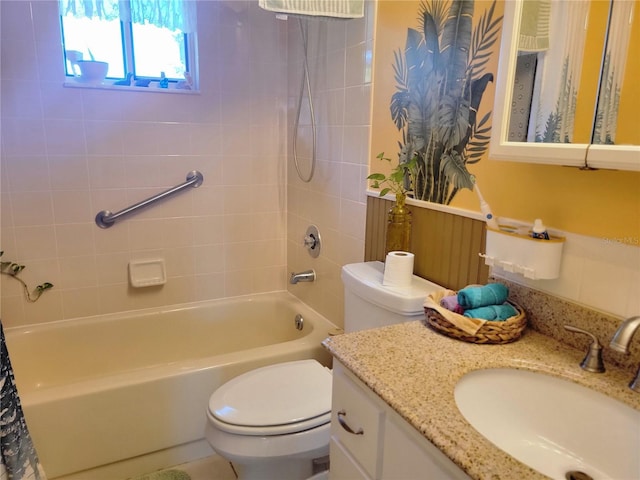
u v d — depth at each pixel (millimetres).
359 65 1870
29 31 1990
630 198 930
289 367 1715
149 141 2295
